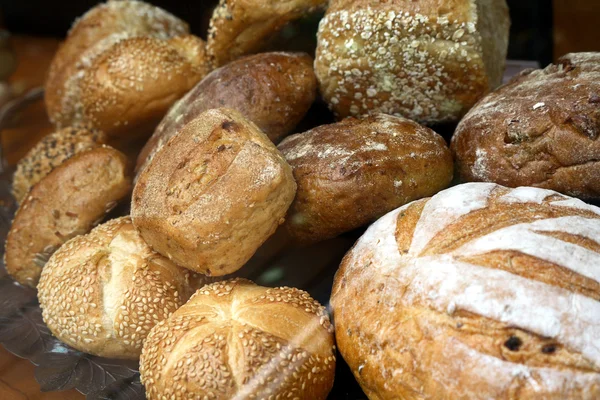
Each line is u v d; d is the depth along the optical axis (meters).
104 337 0.33
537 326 0.23
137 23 0.52
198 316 0.29
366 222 0.33
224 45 0.42
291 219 0.34
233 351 0.27
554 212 0.27
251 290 0.31
